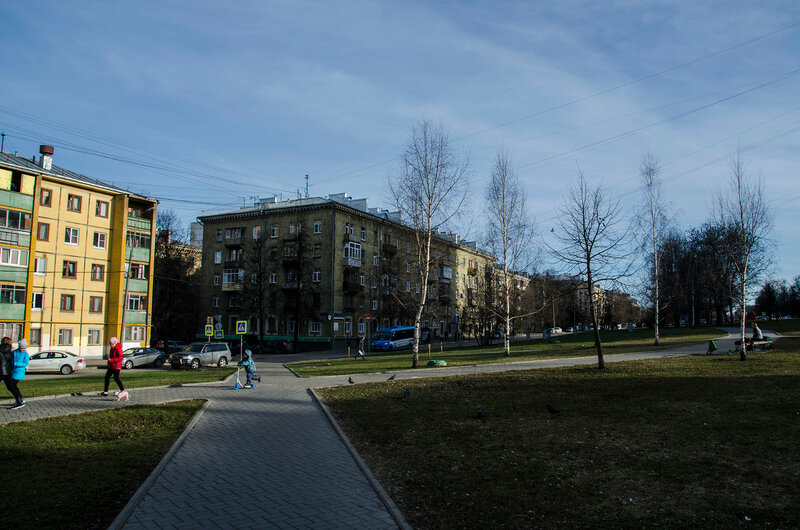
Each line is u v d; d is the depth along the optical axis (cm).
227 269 6412
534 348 4044
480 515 592
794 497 611
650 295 4384
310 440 1014
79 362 3291
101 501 630
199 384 1925
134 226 4903
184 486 720
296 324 5509
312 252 5909
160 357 3791
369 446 955
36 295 4216
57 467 775
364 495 689
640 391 1363
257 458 879
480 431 1011
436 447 911
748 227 2117
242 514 614
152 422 1150
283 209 6044
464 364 2672
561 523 562
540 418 1101
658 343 3594
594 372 1811
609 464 767
